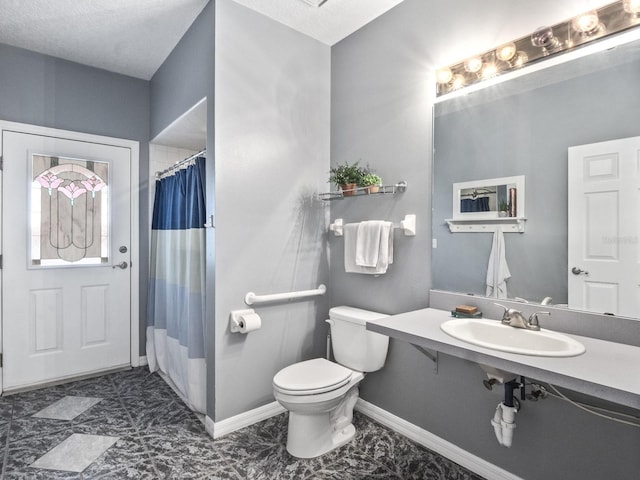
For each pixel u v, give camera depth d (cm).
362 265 214
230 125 208
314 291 243
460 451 180
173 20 231
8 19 228
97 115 296
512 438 154
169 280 272
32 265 268
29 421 218
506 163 164
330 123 261
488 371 144
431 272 194
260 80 221
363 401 233
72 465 176
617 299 132
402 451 191
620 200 132
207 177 211
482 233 173
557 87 148
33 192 269
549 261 150
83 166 290
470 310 167
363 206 235
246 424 214
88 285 292
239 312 207
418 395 200
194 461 179
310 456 183
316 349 253
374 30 228
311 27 238
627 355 117
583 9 141
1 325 257
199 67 222
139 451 188
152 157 322
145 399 249
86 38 252
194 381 226
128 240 311
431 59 195
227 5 208
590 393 96
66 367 282
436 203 191
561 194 147
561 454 145
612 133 134
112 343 303
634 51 129
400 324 158
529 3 156
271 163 227
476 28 175
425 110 198
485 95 172
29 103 267
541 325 151
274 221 229
